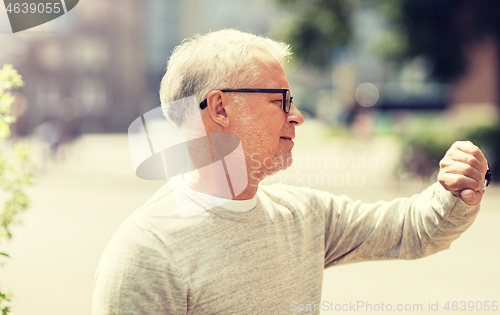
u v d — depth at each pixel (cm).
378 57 1147
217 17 3059
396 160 992
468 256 517
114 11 2917
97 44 2903
